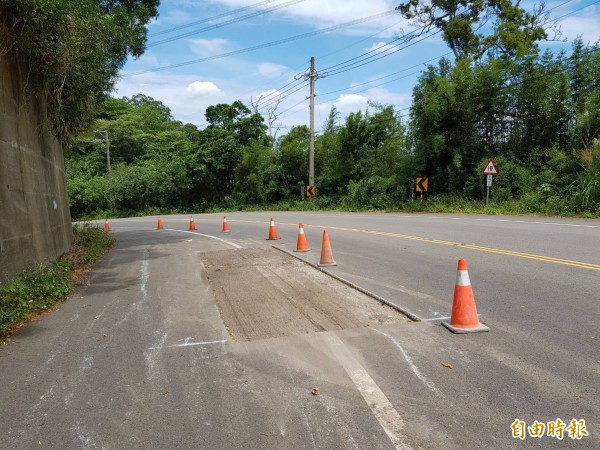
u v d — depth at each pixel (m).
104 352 5.00
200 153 48.97
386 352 4.60
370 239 13.20
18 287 7.03
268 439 3.18
